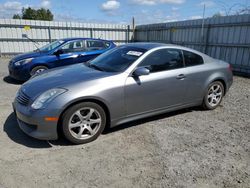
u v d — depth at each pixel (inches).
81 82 133.8
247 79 344.5
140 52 157.5
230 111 195.5
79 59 305.6
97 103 135.9
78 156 122.5
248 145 137.3
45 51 302.5
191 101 180.5
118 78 141.4
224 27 406.3
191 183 102.3
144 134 148.6
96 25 668.7
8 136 142.3
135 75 146.6
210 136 147.9
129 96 144.9
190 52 178.4
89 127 135.9
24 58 281.6
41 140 137.8
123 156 123.0
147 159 120.3
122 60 157.6
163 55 162.2
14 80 309.6
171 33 553.3
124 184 101.1
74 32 649.6
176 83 165.2
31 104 126.4
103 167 113.2
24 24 588.4
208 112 191.9
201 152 128.0
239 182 103.7
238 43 383.6
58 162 116.8
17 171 108.8
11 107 194.9
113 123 144.3
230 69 203.9
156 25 612.7
